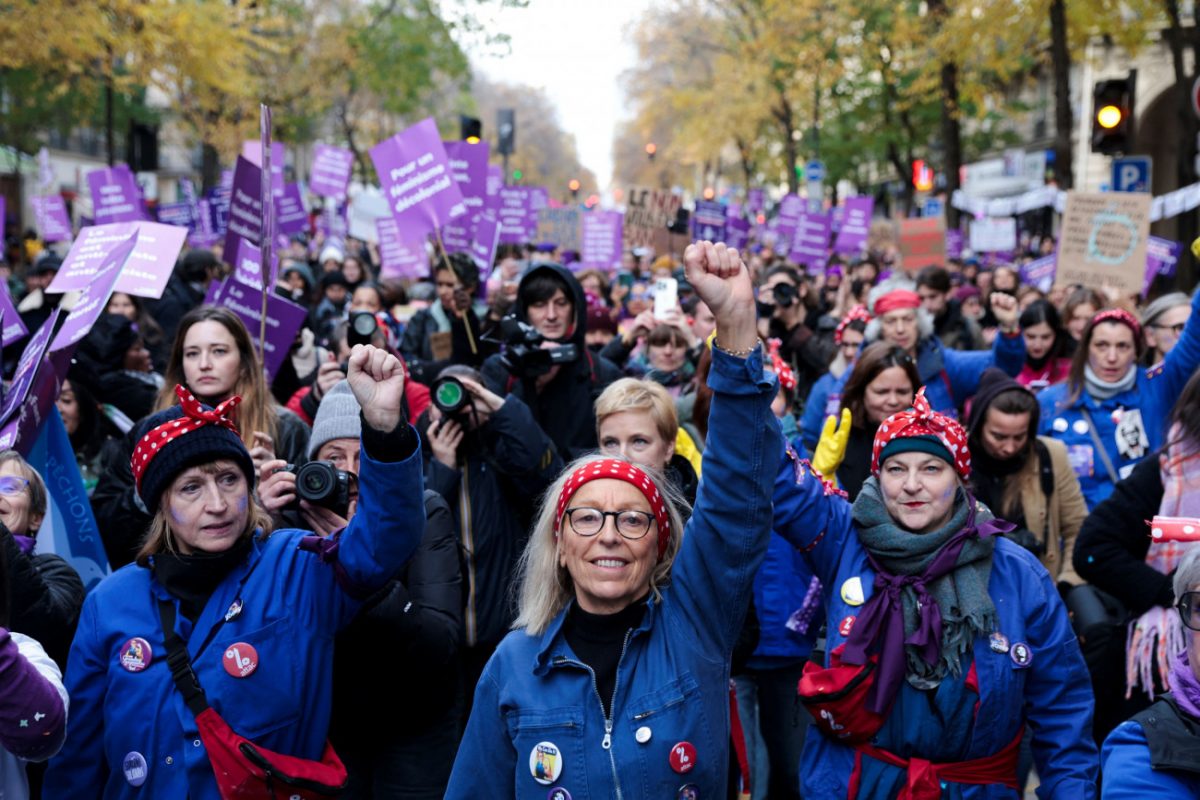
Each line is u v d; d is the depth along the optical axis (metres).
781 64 34.09
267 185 5.02
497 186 11.25
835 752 3.31
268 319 6.50
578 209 17.47
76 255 5.66
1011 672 3.16
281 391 7.71
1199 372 4.02
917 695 3.18
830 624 3.37
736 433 2.78
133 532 4.55
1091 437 5.57
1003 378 4.89
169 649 2.91
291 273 12.38
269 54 30.27
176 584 2.96
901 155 40.62
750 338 2.75
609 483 2.79
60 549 4.36
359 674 3.53
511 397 4.58
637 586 2.79
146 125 20.75
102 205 12.94
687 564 2.83
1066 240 9.37
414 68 33.34
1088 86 33.62
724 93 43.12
